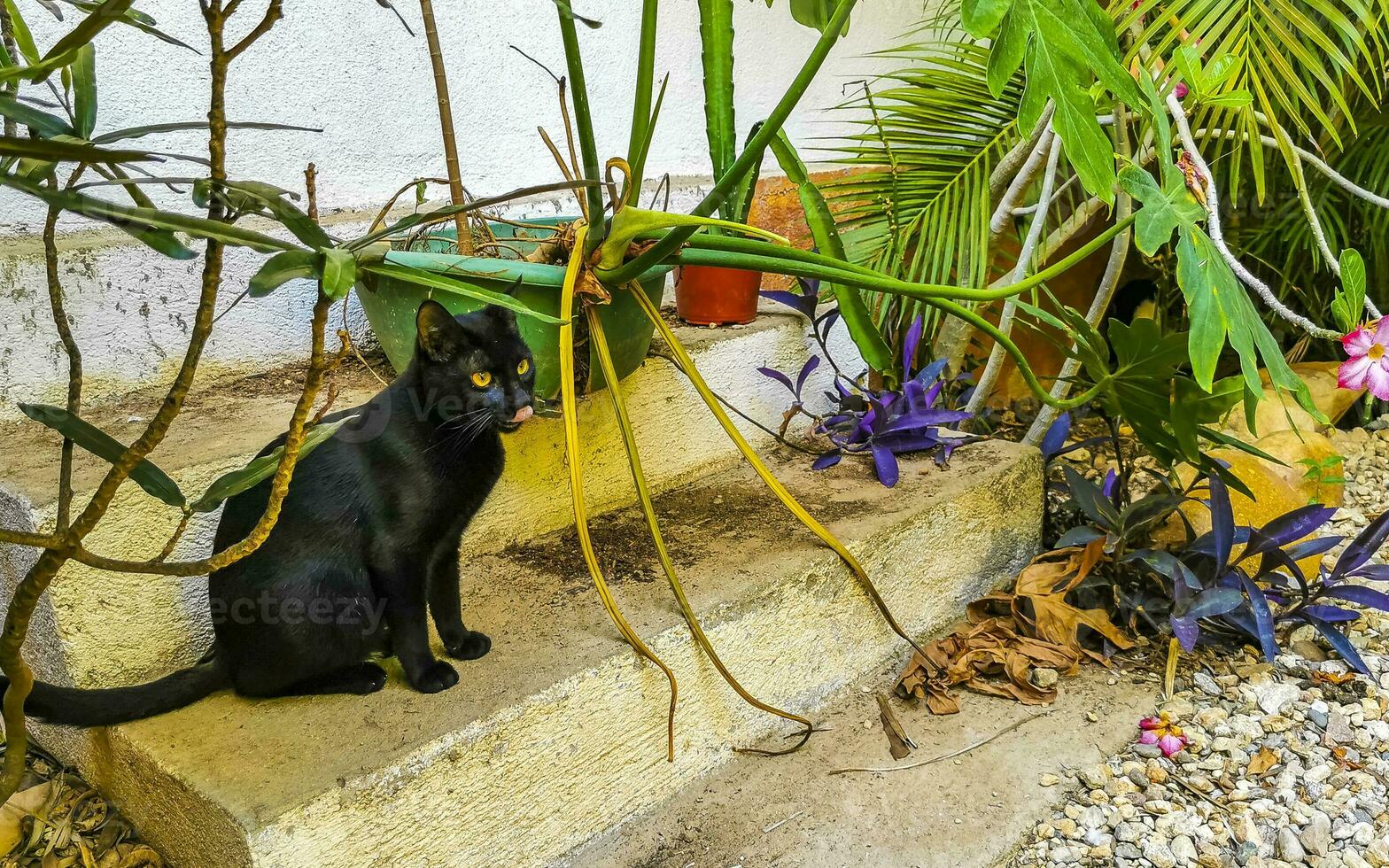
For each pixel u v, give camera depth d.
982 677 2.06
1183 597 2.01
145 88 1.81
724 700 1.75
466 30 2.22
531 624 1.63
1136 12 2.14
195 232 0.82
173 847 1.36
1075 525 2.55
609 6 2.47
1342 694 1.99
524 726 1.43
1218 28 2.11
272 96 1.97
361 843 1.27
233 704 1.42
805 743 1.85
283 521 1.34
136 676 1.47
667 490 2.21
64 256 1.69
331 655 1.40
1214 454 2.51
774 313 2.53
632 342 1.85
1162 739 1.81
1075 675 2.06
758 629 1.79
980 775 1.76
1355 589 2.04
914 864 1.55
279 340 1.99
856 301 2.15
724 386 2.30
